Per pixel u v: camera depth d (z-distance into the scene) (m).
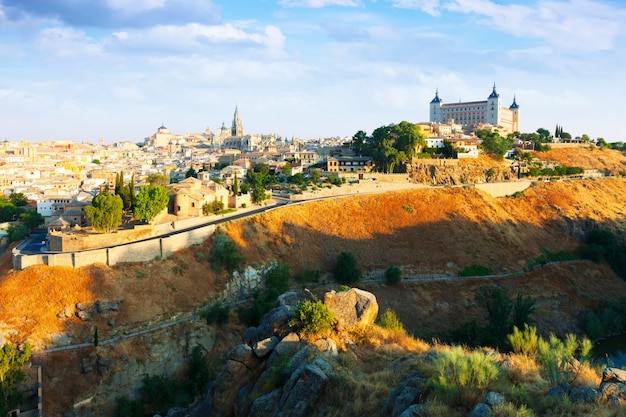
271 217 161.00
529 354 49.75
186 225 147.62
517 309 126.81
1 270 118.38
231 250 134.88
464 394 35.91
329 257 155.75
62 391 95.88
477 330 128.62
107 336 105.00
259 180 194.75
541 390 37.34
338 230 167.25
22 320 101.69
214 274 129.88
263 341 52.31
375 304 55.66
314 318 51.53
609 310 154.25
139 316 110.44
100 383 99.44
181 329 114.19
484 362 39.22
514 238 181.38
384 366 47.06
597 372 43.28
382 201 186.75
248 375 51.88
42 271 109.69
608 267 183.38
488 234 179.62
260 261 142.25
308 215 170.38
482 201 196.88
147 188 144.12
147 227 134.75
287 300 62.50
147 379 103.50
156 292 116.06
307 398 42.00
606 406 33.25
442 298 149.38
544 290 160.00
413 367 44.59
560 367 41.81
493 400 34.12
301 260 150.62
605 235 191.12
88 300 107.00
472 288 155.00
